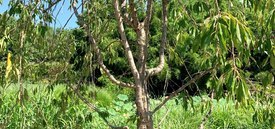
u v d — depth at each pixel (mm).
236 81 2465
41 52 3758
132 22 3355
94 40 3398
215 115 7383
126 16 3355
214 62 2932
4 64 3443
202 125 4039
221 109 7645
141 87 3277
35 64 3662
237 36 2199
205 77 3770
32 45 3539
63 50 3785
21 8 3297
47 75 3785
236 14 3119
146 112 3277
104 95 8867
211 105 3977
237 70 2516
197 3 3205
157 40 7156
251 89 3682
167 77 4160
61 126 5352
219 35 2207
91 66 3637
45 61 3725
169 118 7055
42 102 5738
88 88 3914
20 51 3180
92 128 6410
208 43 2232
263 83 2986
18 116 5520
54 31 3617
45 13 3393
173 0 3535
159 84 11062
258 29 2863
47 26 3396
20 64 3133
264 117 3645
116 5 3166
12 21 3402
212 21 2248
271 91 3674
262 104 3697
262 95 3656
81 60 3869
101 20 4129
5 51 3314
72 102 3832
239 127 7273
